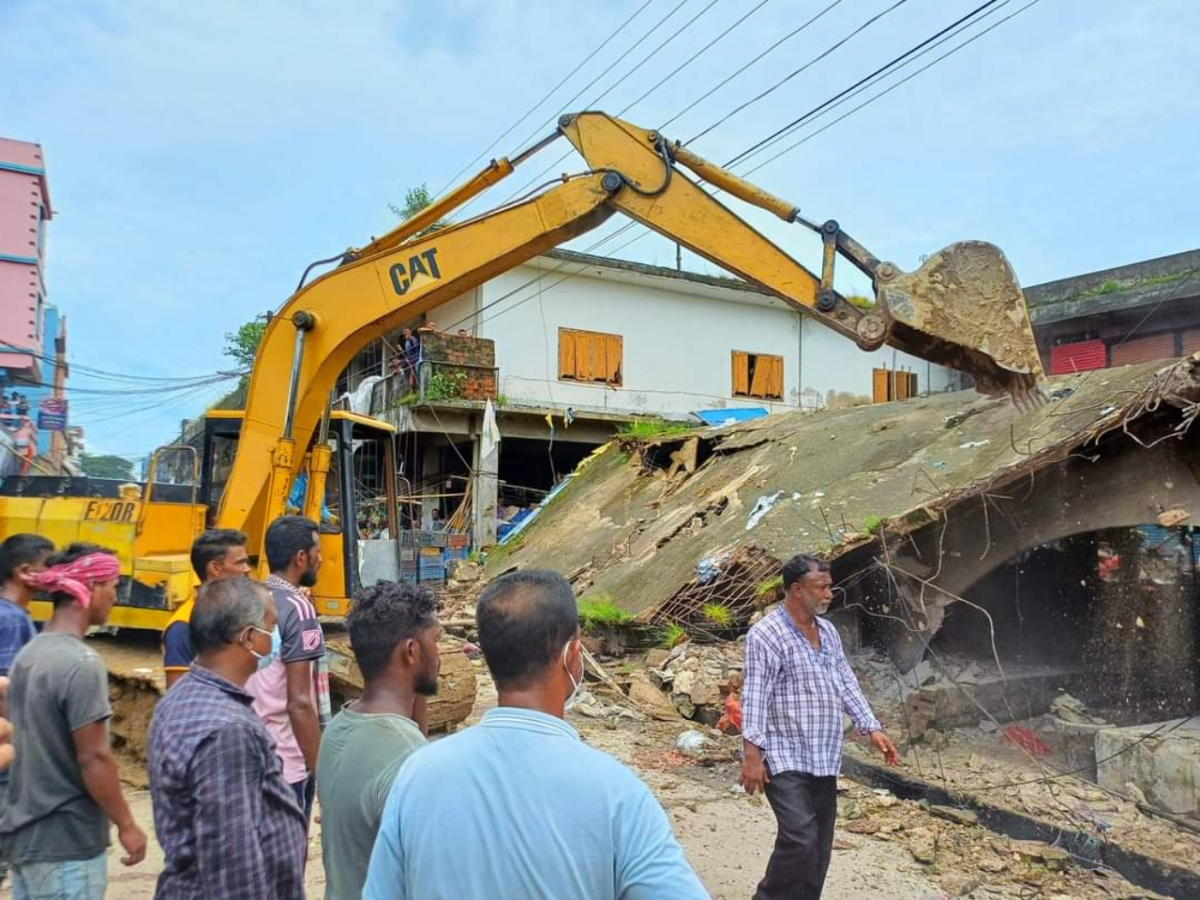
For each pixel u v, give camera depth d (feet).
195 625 8.10
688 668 27.12
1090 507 21.97
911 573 24.79
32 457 40.83
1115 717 23.21
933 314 17.33
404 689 7.80
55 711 8.82
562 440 68.74
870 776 20.61
